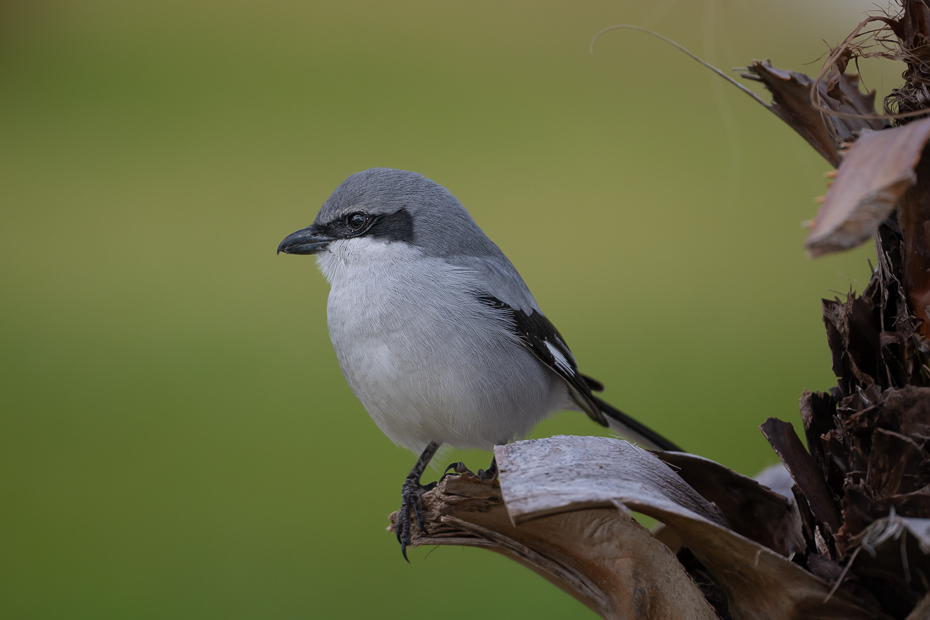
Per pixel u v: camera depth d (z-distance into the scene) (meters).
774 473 2.03
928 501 1.16
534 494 1.21
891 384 1.30
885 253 1.32
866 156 0.94
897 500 1.18
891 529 1.10
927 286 1.25
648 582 1.39
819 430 1.38
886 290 1.31
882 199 0.89
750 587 1.26
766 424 1.38
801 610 1.22
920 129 0.92
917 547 1.14
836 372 1.37
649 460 1.38
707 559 1.30
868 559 1.19
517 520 1.23
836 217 0.91
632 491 1.26
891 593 1.21
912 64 1.34
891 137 0.94
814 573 1.25
